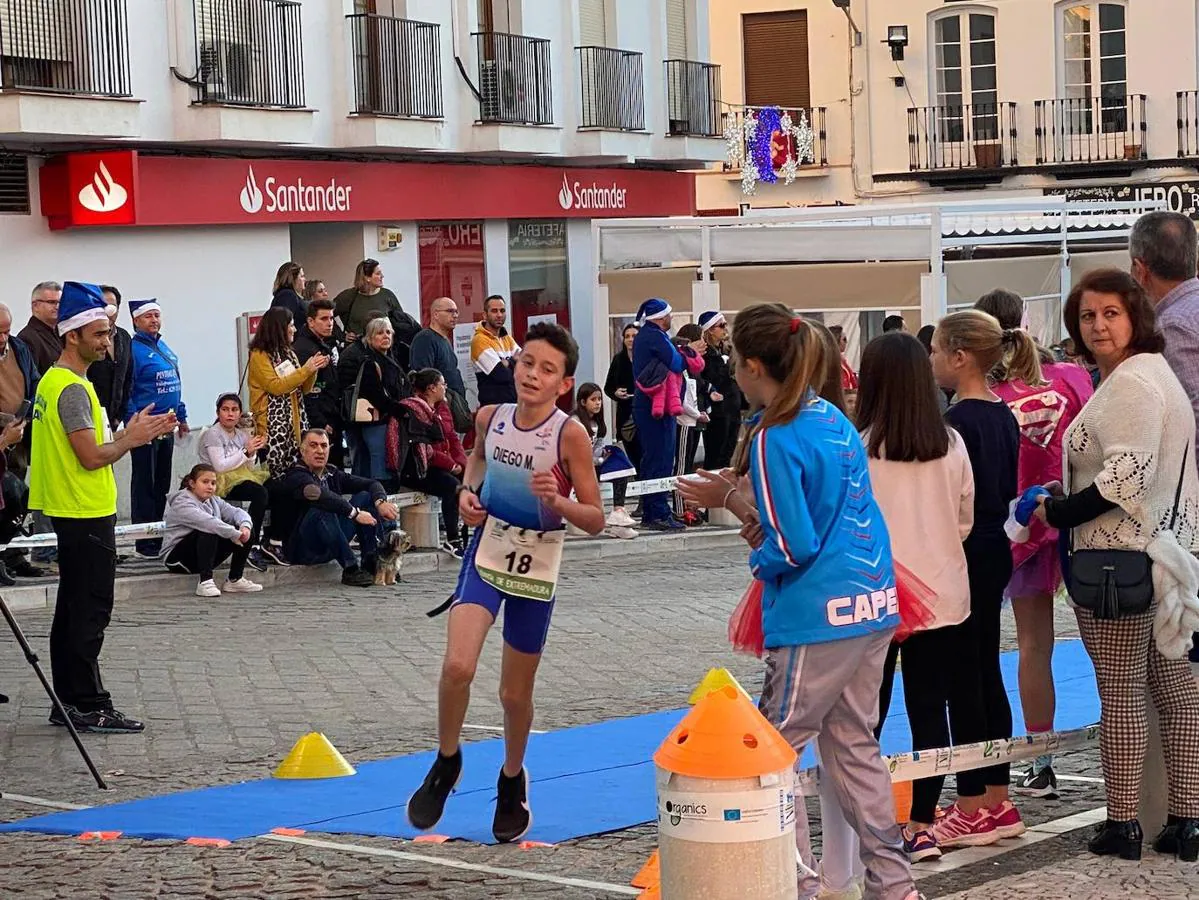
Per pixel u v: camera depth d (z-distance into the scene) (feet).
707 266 72.43
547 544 22.29
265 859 22.45
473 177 90.17
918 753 20.95
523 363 22.03
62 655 32.14
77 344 31.53
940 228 68.69
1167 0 121.39
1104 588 20.90
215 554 48.73
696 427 62.90
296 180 78.18
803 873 18.21
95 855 23.00
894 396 20.94
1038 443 23.93
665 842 15.71
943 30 127.34
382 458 53.62
